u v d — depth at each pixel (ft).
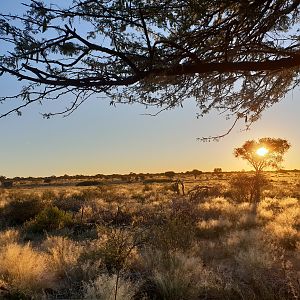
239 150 98.63
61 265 28.76
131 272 27.86
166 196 116.67
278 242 37.58
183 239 33.01
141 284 23.48
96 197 117.39
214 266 30.01
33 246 43.93
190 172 438.81
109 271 27.76
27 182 314.96
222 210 67.87
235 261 31.48
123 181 289.12
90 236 49.42
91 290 21.58
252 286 22.71
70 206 81.05
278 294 21.03
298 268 28.43
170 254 28.25
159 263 26.96
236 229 47.55
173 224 33.81
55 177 467.52
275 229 43.60
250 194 100.22
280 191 128.26
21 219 64.64
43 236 50.49
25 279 24.47
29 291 23.00
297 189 142.31
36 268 26.05
